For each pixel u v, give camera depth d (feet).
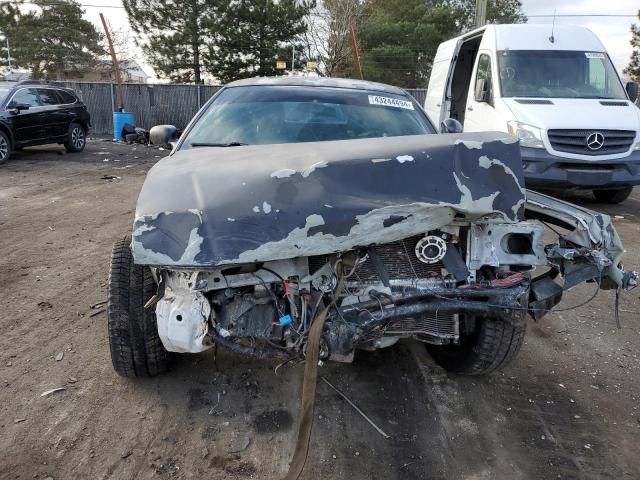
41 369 11.08
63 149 52.21
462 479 8.50
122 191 30.96
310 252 7.78
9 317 13.44
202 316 8.32
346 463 8.73
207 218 7.80
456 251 9.08
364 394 10.63
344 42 97.40
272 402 10.20
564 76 28.78
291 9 93.45
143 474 8.30
